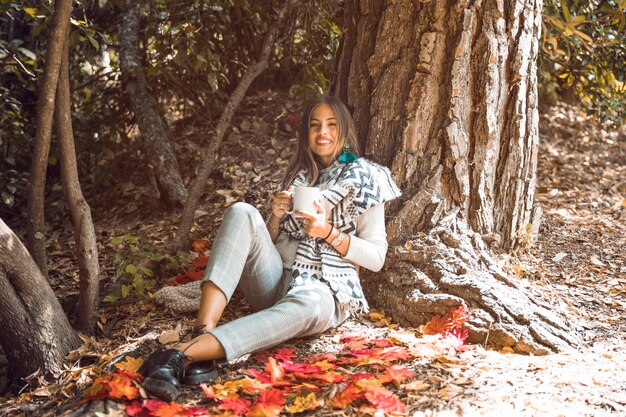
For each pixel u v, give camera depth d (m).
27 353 2.88
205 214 4.64
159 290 3.38
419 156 3.44
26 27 5.39
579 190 5.37
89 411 2.28
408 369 2.56
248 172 5.04
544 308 3.09
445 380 2.45
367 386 2.28
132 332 3.13
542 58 5.18
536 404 2.22
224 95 5.54
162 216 4.85
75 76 5.64
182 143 5.52
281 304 2.73
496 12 3.40
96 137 5.70
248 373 2.57
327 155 3.15
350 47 3.70
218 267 2.65
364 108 3.61
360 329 3.04
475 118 3.45
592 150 6.42
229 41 5.22
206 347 2.48
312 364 2.58
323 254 2.95
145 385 2.28
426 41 3.38
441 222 3.37
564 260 3.91
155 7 4.74
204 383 2.46
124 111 5.54
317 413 2.25
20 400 2.71
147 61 5.35
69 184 3.15
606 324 3.16
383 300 3.25
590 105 7.10
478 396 2.29
